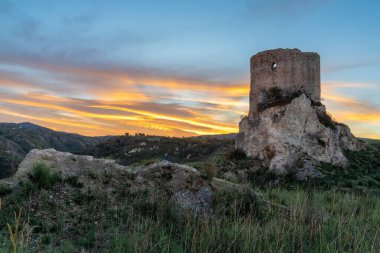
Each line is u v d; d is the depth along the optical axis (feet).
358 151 102.83
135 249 20.01
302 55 97.50
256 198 32.76
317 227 25.79
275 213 30.25
